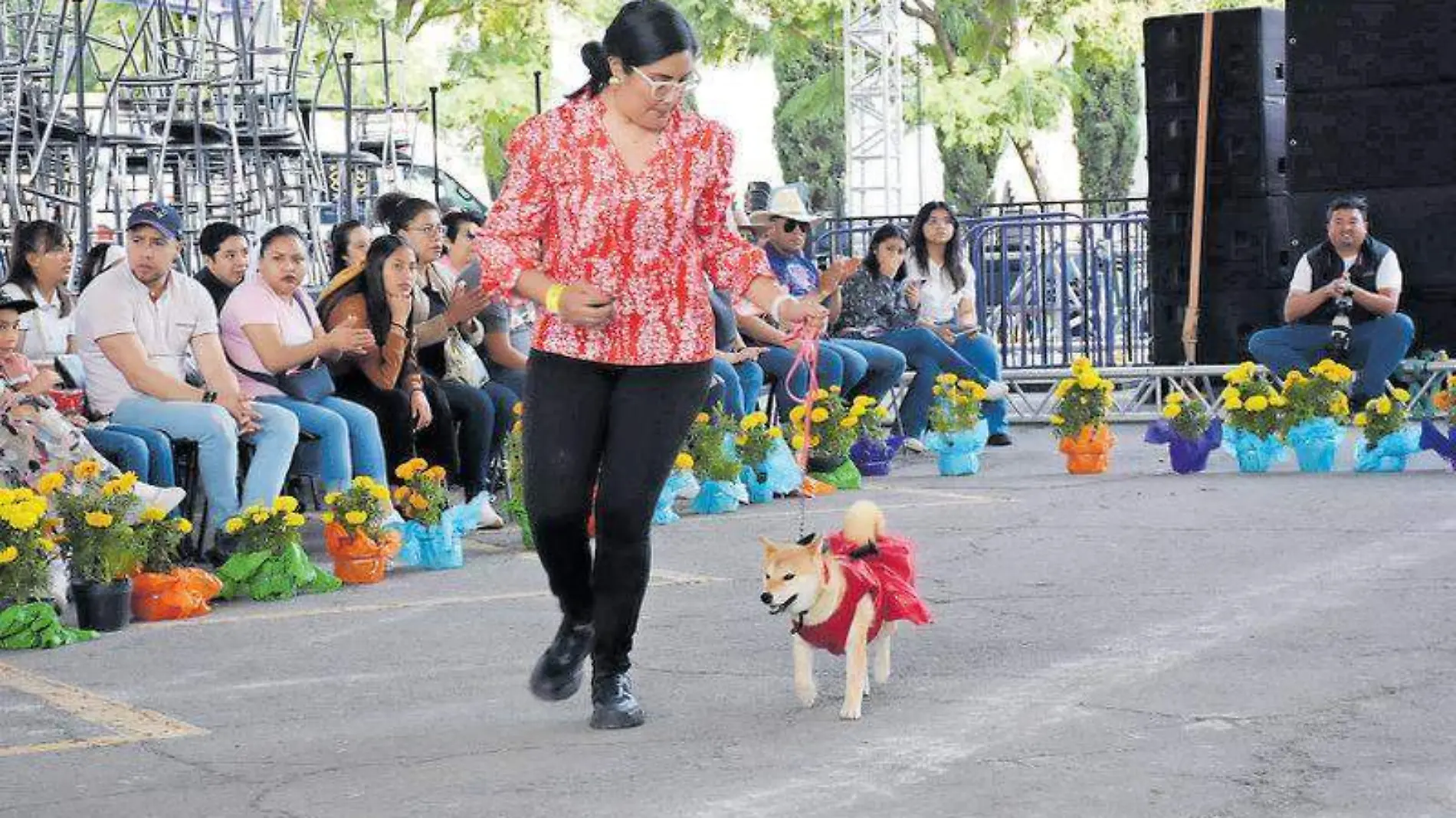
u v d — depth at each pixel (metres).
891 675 6.82
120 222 14.93
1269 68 17.11
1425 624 7.45
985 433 13.61
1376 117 16.64
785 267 14.31
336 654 7.64
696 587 8.97
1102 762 5.50
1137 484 12.52
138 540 8.48
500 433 12.24
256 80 15.91
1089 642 7.32
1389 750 5.56
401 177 21.84
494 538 10.98
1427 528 10.06
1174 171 17.33
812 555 6.14
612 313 5.70
